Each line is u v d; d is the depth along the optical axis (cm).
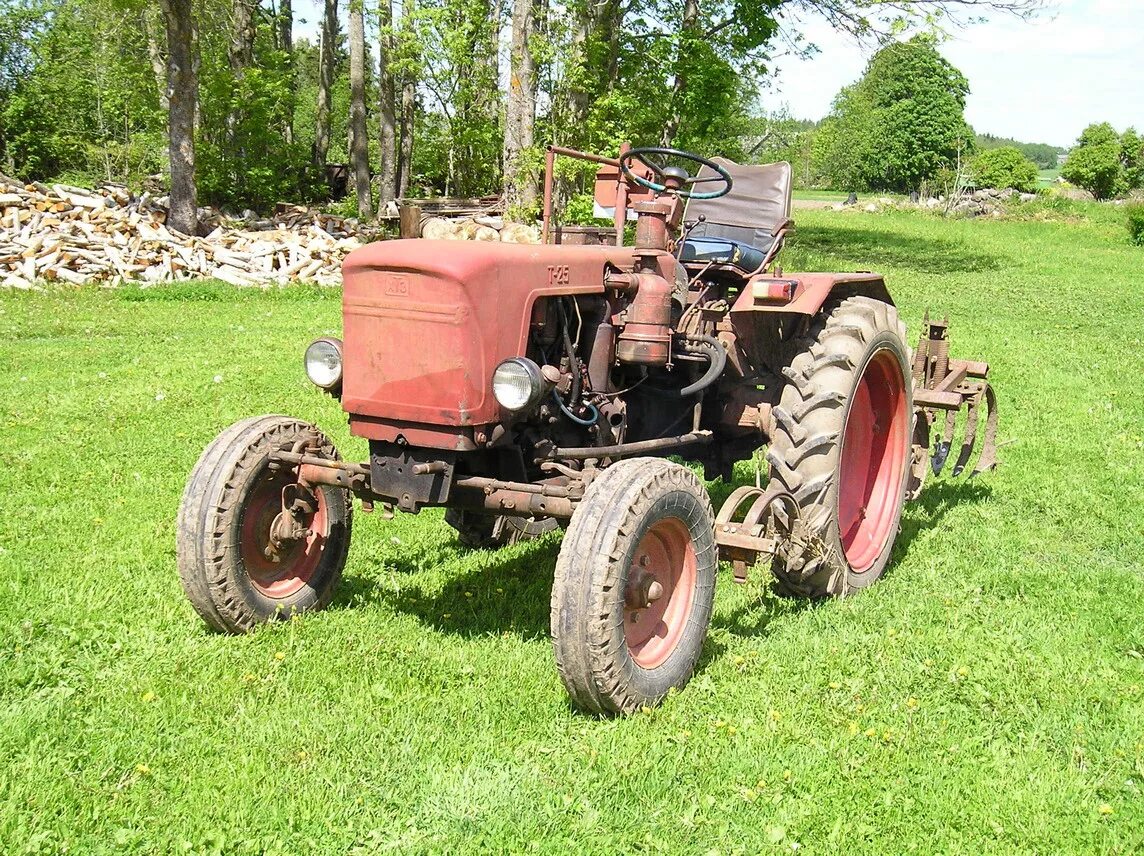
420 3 1941
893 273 2092
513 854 274
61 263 1496
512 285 362
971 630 417
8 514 537
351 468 392
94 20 2922
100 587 443
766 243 536
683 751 324
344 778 306
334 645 395
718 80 1755
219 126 2427
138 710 342
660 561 371
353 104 2452
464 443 358
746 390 484
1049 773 315
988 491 616
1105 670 383
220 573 389
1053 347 1155
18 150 3009
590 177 1622
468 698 356
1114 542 534
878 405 507
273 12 3031
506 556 511
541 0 1697
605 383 413
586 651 328
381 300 362
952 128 5591
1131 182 4722
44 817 284
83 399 800
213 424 730
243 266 1609
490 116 2217
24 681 361
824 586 444
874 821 291
